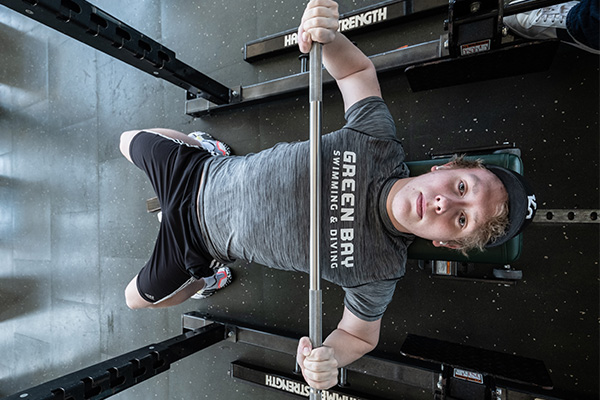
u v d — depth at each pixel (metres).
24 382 2.60
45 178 2.50
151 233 2.11
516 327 1.36
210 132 1.94
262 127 1.81
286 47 1.69
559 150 1.31
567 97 1.30
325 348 0.98
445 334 1.47
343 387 1.62
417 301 1.51
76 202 2.37
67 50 2.41
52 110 2.47
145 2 2.13
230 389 1.89
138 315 2.15
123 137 1.55
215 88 1.69
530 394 1.20
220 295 1.89
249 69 1.86
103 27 1.26
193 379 1.99
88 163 2.32
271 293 1.77
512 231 0.96
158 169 1.37
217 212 1.21
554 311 1.31
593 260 1.26
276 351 1.75
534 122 1.34
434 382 1.31
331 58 1.14
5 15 2.64
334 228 1.06
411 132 1.53
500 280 1.30
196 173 1.29
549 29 1.08
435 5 1.40
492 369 1.15
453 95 1.46
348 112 1.17
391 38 1.57
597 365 1.25
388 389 1.54
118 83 2.22
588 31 0.95
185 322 1.89
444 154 1.42
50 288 2.48
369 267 1.07
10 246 2.65
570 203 1.29
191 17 2.00
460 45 1.08
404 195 1.00
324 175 1.06
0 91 2.68
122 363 1.37
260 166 1.15
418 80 1.35
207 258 1.30
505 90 1.38
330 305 1.65
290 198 1.08
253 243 1.15
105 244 2.26
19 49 2.61
